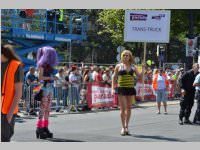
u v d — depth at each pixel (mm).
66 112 17781
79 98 18422
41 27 23953
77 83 18281
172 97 27000
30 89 16359
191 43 26438
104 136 11070
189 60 26438
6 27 22234
